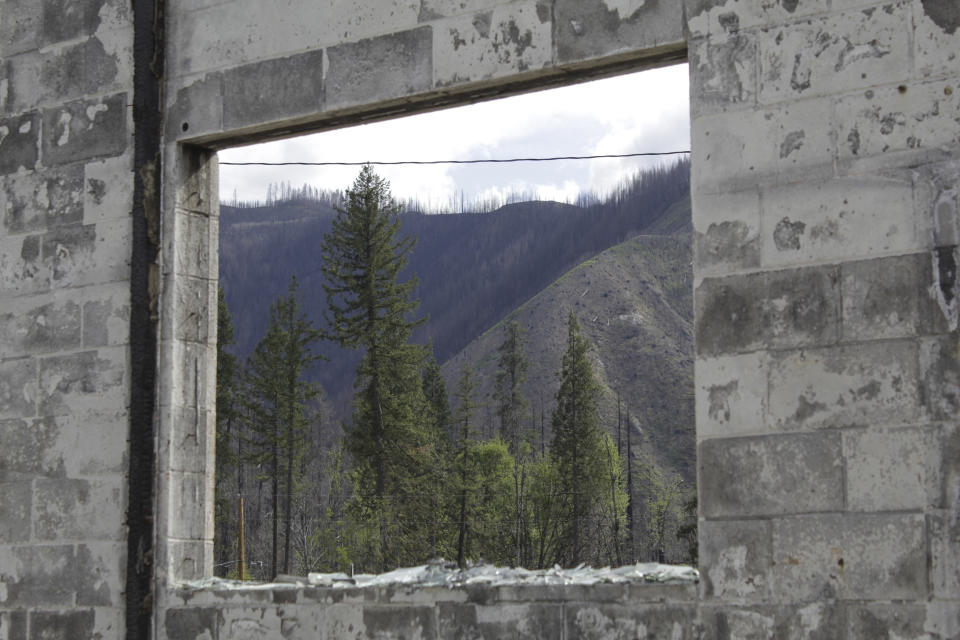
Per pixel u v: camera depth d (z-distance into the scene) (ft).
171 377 23.15
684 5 19.11
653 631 18.16
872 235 17.29
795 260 17.83
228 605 21.72
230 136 23.59
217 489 188.85
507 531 189.78
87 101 24.81
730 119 18.57
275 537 183.52
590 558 207.82
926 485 16.43
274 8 23.00
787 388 17.65
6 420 24.66
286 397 189.06
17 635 23.76
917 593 16.28
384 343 167.63
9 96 25.84
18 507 24.20
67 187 24.77
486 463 193.06
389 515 162.20
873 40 17.58
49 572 23.62
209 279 24.16
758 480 17.67
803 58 18.10
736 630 17.48
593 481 210.38
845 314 17.35
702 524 17.99
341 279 168.66
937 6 17.16
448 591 19.77
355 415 169.48
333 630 20.63
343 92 22.07
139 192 23.77
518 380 389.19
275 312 190.70
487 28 20.80
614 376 432.25
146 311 23.43
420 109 22.06
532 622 19.04
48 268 24.71
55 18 25.50
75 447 23.75
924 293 16.80
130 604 22.50
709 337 18.35
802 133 17.99
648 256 516.32
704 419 18.22
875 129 17.44
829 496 17.10
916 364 16.74
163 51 24.12
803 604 17.04
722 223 18.47
